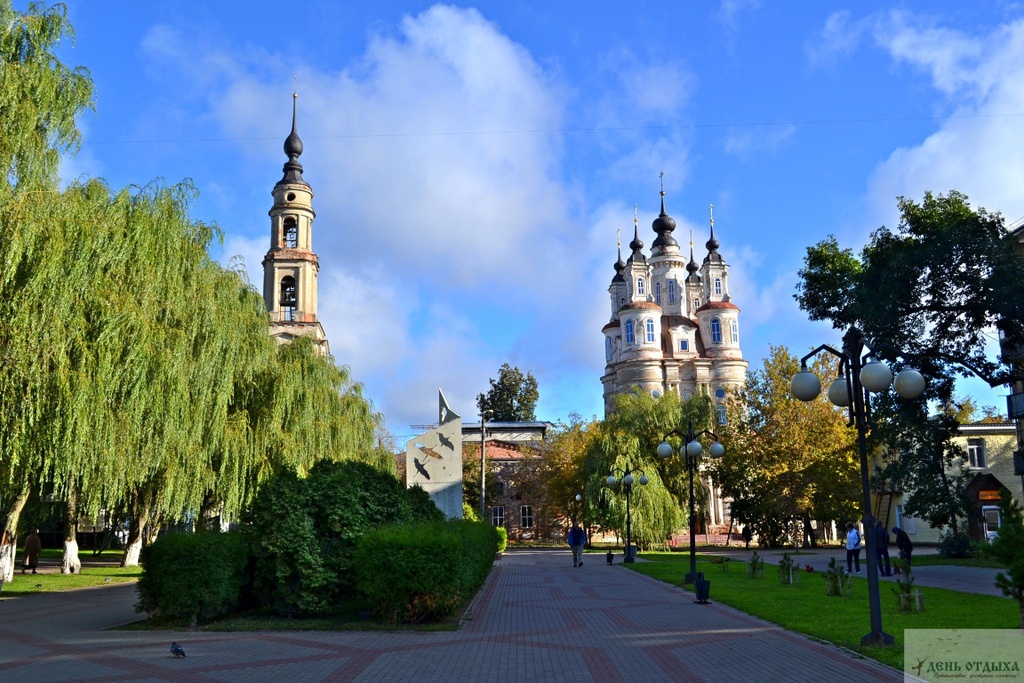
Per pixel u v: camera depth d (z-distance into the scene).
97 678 9.99
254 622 14.91
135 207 20.58
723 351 82.50
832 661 10.62
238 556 15.38
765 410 52.06
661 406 56.19
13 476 18.56
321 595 15.28
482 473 50.22
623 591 21.41
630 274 86.19
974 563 32.53
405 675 10.12
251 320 29.45
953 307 31.98
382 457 43.53
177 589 14.63
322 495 15.85
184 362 22.20
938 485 36.66
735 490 53.09
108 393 18.44
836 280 37.31
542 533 71.75
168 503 24.27
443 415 38.53
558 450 65.00
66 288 16.55
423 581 14.55
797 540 51.16
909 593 15.51
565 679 9.81
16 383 16.23
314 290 66.25
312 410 32.28
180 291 22.45
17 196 16.17
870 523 11.92
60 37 17.80
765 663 10.55
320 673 10.27
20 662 11.17
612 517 49.09
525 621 15.23
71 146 17.94
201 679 9.92
